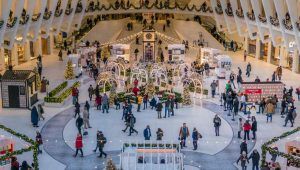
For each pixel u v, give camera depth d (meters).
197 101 37.31
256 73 45.84
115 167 23.28
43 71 45.47
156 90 38.09
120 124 32.19
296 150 25.52
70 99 37.22
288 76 45.00
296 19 40.53
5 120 32.56
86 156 27.36
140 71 40.44
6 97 34.78
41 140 27.45
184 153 27.84
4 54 45.50
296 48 43.91
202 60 46.41
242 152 25.67
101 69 45.00
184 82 39.00
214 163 26.66
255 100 35.75
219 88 40.59
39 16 45.44
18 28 42.84
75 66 43.03
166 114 33.97
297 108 35.66
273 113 33.22
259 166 25.98
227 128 31.66
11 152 24.00
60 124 32.12
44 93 38.69
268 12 44.56
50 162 26.55
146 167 23.31
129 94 36.78
